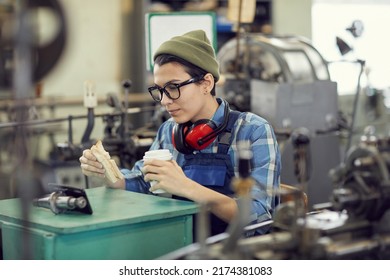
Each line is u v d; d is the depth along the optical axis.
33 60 1.27
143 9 6.96
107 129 3.71
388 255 1.82
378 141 1.89
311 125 4.81
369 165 1.81
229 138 2.63
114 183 2.68
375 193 1.80
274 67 4.94
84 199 2.12
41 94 6.21
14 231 2.14
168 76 2.54
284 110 4.66
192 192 2.39
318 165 4.83
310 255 1.68
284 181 4.30
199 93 2.59
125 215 2.12
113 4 7.02
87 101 3.51
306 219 1.79
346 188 1.83
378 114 5.86
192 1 7.27
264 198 2.45
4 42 1.33
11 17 1.30
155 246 2.18
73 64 6.86
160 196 2.49
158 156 2.46
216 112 2.65
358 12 7.98
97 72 7.02
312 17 8.23
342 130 5.10
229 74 4.95
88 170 2.69
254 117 2.67
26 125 1.53
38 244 2.01
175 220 2.22
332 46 7.94
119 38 7.09
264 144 2.61
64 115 6.62
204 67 2.57
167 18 3.66
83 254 2.03
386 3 7.93
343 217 1.90
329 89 4.88
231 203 2.41
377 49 7.86
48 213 2.15
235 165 2.61
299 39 5.17
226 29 7.27
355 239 1.80
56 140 6.48
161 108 4.18
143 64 7.00
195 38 2.59
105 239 2.06
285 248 1.70
